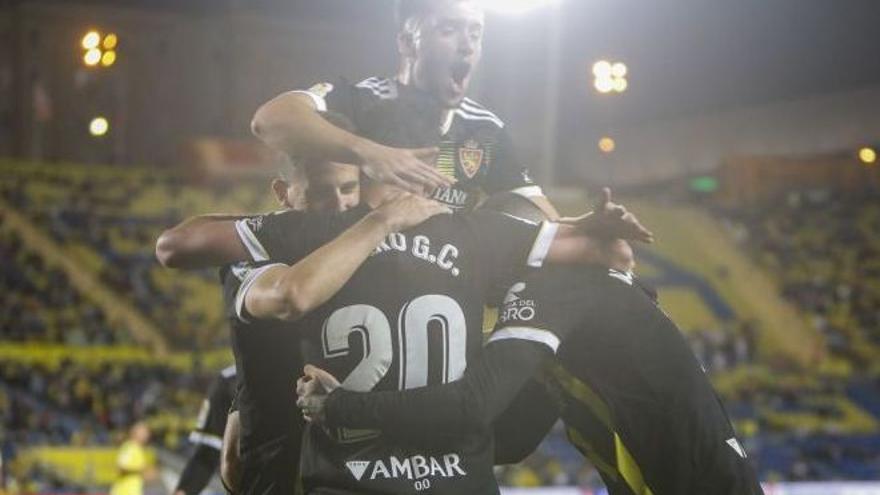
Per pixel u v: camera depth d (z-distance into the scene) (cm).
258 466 395
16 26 5347
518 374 366
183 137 5531
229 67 5516
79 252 3628
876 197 4694
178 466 2397
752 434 3077
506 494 1958
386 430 354
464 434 359
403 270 364
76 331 3161
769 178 4888
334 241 358
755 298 4044
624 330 391
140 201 4066
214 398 677
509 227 388
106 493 2278
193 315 3369
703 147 5094
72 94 5409
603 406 399
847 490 2202
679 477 392
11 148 5356
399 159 368
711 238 4353
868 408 3388
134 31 5484
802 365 3722
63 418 2670
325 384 357
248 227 383
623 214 383
